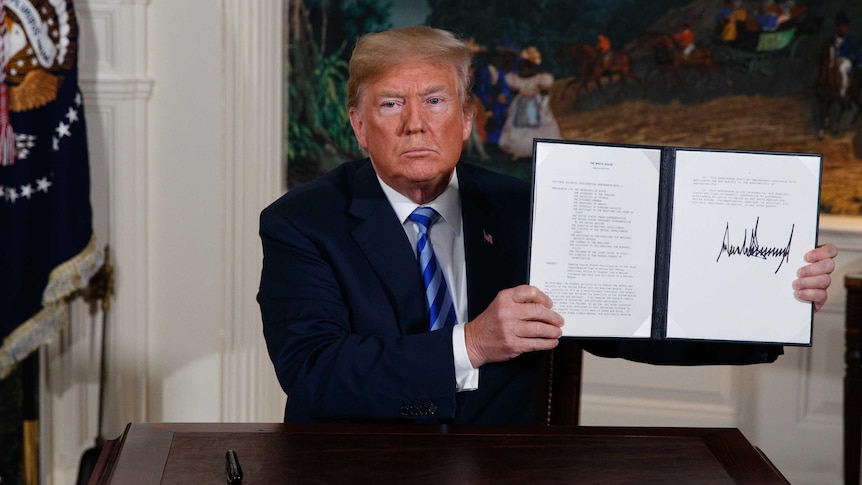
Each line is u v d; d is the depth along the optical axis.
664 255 1.96
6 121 3.38
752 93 4.51
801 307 1.97
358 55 2.06
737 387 4.48
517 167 4.65
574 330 1.95
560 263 1.95
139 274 3.99
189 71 3.92
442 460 1.70
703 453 1.77
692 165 1.96
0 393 4.01
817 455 4.42
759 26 4.46
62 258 3.56
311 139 4.64
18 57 3.43
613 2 4.53
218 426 1.86
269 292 2.17
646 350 2.27
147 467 1.65
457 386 1.98
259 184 4.13
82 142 3.59
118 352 4.01
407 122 2.03
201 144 3.95
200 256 4.02
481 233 2.26
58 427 4.06
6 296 3.47
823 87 4.45
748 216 1.96
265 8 4.08
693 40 4.52
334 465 1.67
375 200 2.21
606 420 4.58
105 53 3.86
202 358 4.07
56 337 4.00
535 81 4.60
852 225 4.31
